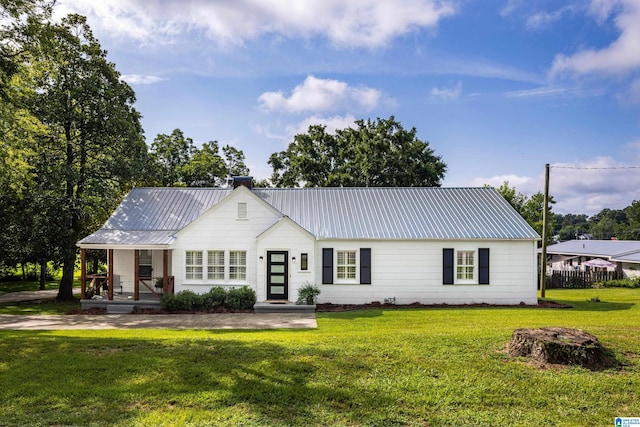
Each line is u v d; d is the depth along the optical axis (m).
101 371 8.86
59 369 8.98
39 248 24.38
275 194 26.09
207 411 7.21
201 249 21.86
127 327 16.36
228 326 16.20
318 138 45.34
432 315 18.05
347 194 26.11
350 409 7.37
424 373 8.70
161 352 10.03
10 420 6.92
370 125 43.88
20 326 16.78
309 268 21.19
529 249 22.09
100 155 27.41
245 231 21.95
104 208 27.22
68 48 24.64
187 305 20.36
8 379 8.48
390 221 23.27
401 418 7.09
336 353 9.74
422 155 43.03
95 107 25.55
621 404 7.57
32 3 15.80
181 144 45.03
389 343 10.49
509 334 11.24
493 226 22.73
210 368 8.91
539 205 50.91
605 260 41.59
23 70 16.66
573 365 8.98
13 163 17.73
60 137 25.80
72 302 25.84
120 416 7.05
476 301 21.97
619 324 13.93
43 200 24.39
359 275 21.95
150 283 23.14
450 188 26.66
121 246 20.98
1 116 15.84
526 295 21.97
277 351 9.94
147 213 24.14
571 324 14.32
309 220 23.33
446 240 21.97
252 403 7.51
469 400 7.66
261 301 21.03
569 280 35.25
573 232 115.94
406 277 21.97
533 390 7.99
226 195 23.92
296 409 7.34
